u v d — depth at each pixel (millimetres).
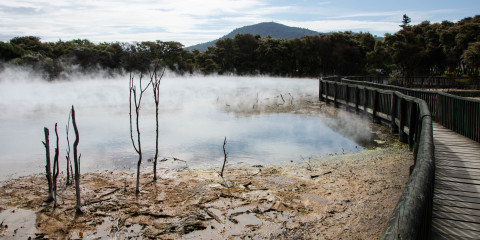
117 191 5551
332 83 17547
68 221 4469
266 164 7145
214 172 6582
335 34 56938
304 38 58031
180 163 7258
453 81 26453
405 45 39250
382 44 51562
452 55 37094
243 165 7090
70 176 6383
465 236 3068
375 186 5590
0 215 4652
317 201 5016
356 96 14109
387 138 9578
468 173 4949
